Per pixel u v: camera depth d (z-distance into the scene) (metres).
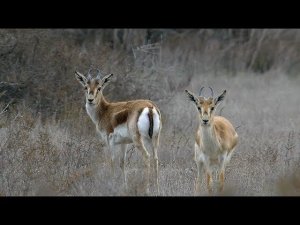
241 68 117.56
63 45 67.25
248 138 60.81
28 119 55.47
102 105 49.69
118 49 81.38
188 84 80.06
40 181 42.41
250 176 45.06
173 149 54.97
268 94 93.44
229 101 82.94
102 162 48.81
